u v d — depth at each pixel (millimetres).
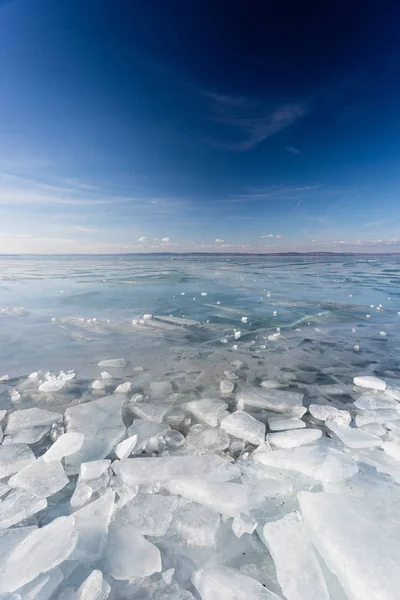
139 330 5695
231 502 1661
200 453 2225
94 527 1486
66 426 2559
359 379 3412
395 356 4340
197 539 1482
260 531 1539
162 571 1336
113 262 34750
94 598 1146
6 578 1201
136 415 2777
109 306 8023
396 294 10008
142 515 1600
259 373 3740
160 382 3447
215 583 1243
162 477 1895
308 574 1263
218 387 3359
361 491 1779
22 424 2586
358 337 5262
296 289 11219
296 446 2258
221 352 4508
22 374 3686
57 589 1229
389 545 1367
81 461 2133
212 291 10719
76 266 26797
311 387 3365
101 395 3172
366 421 2646
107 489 1805
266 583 1290
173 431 2494
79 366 3947
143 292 10500
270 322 6340
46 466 2008
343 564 1291
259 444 2289
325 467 1919
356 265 27000
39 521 1624
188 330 5719
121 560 1336
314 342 4992
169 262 33375
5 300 8820
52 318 6570
